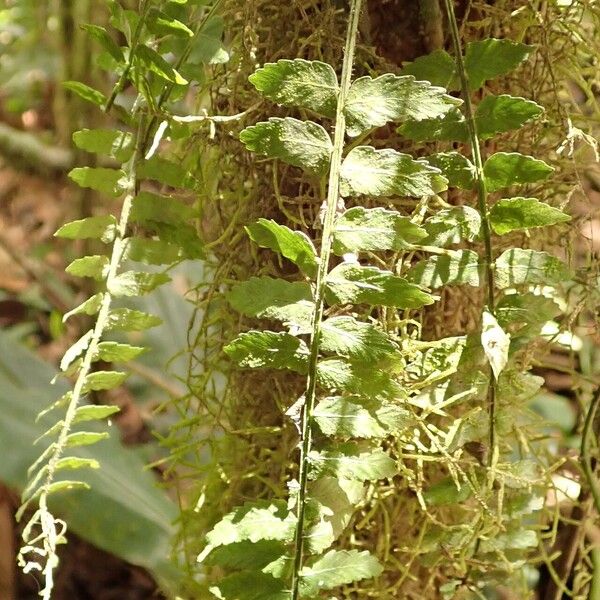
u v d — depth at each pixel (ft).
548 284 1.42
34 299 3.16
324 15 1.48
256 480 1.60
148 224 1.52
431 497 1.47
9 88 3.64
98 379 1.47
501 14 1.51
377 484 1.51
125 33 1.48
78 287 2.51
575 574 1.70
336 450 1.38
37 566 1.38
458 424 1.45
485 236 1.40
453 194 1.53
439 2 1.48
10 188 3.15
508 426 1.48
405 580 1.56
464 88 1.40
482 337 1.37
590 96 1.57
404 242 1.33
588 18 1.66
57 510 1.76
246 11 1.51
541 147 1.57
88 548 2.26
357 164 1.34
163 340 2.32
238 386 1.60
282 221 1.55
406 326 1.51
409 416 1.36
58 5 2.18
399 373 1.41
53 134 3.38
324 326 1.33
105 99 1.51
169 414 2.34
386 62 1.48
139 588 2.27
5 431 1.80
